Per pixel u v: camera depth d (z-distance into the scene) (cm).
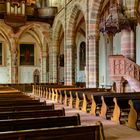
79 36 4306
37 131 454
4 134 431
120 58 1766
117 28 1766
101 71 3759
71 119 620
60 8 3609
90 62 2511
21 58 4434
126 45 1889
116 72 1773
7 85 3750
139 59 2952
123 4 1825
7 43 4291
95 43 2489
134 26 1869
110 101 1283
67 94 1958
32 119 590
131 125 1041
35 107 891
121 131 970
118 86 1783
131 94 1345
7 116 728
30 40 4481
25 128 582
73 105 1811
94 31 2473
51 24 3975
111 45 3441
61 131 471
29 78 4469
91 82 2517
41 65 4438
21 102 1058
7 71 4347
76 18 3156
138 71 1697
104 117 1287
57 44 3966
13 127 573
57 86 2889
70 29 3219
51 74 4050
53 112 765
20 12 3756
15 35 4119
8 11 3700
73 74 3297
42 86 2970
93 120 1223
